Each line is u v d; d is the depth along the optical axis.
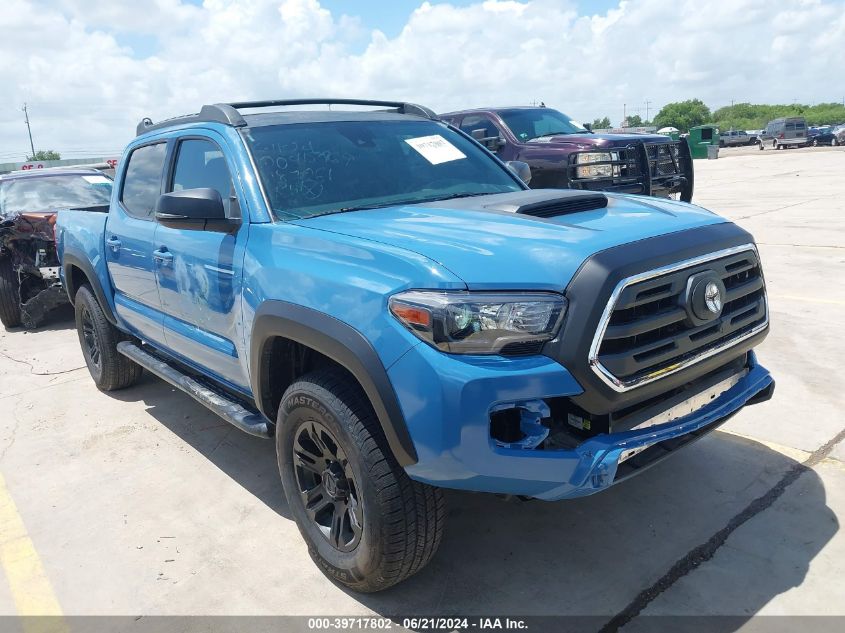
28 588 3.03
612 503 3.39
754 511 3.23
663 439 2.53
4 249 7.45
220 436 4.50
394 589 2.87
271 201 3.23
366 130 3.83
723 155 42.22
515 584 2.85
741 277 2.88
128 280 4.42
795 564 2.85
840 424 4.00
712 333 2.66
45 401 5.34
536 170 9.21
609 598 2.73
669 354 2.49
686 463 3.70
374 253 2.58
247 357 3.23
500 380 2.26
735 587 2.74
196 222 3.29
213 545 3.29
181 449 4.34
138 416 4.91
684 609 2.64
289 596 2.88
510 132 9.74
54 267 7.43
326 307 2.63
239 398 3.70
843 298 6.53
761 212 12.74
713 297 2.58
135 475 4.02
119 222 4.51
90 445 4.47
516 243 2.51
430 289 2.35
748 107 131.12
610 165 8.70
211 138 3.63
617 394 2.35
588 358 2.29
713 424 2.88
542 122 10.12
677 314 2.49
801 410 4.21
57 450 4.42
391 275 2.48
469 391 2.26
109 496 3.79
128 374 5.27
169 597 2.92
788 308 6.31
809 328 5.71
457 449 2.29
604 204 3.14
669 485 3.51
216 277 3.34
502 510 3.40
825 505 3.23
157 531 3.43
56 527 3.52
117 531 3.45
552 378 2.29
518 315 2.30
